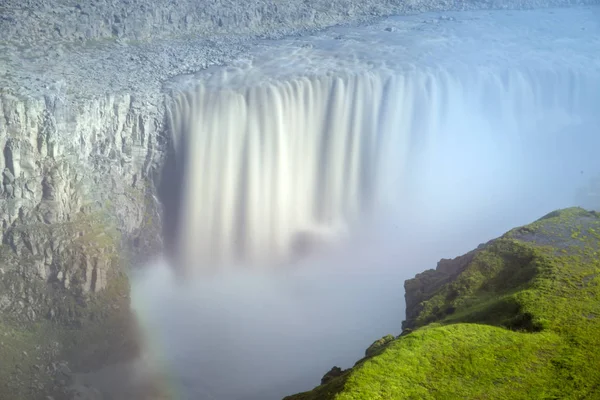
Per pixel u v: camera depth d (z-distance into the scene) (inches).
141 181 4790.8
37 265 3961.6
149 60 5467.5
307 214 5319.9
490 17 7244.1
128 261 4606.3
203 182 4990.2
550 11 7568.9
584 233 3006.9
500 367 2143.2
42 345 3823.8
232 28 6402.6
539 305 2450.8
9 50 5049.2
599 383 2064.5
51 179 4092.0
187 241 4911.4
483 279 2869.1
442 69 5620.1
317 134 5359.3
